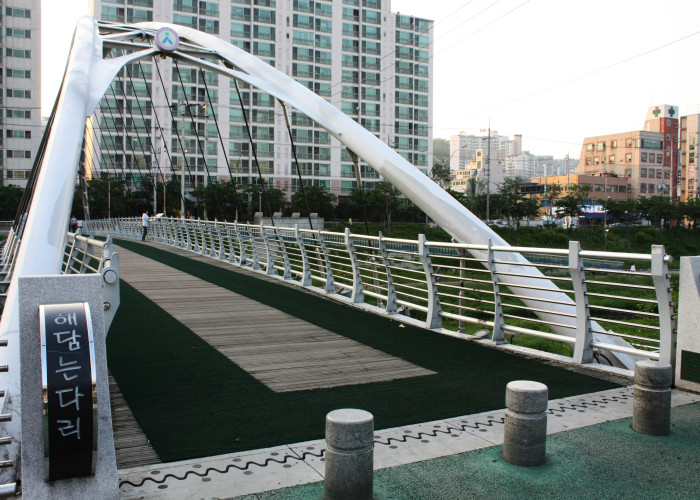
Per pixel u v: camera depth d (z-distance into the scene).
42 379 2.81
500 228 65.25
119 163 66.75
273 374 6.42
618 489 3.58
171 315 10.17
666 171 104.31
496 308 7.91
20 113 65.38
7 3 64.62
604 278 35.53
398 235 59.56
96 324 3.15
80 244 8.59
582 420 4.84
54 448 2.82
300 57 71.50
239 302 11.69
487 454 4.15
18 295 3.00
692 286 5.51
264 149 70.06
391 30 76.62
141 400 5.45
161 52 18.53
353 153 14.58
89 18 18.53
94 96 14.45
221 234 21.12
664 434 4.49
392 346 7.91
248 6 68.88
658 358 5.84
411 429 4.65
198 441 4.39
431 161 79.94
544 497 3.48
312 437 4.49
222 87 68.44
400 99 77.31
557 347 16.02
